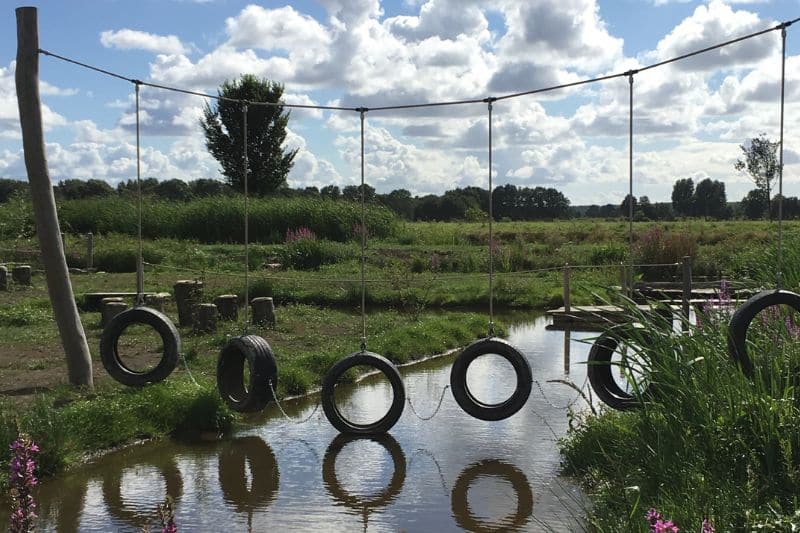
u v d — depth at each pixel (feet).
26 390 31.99
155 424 29.09
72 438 26.05
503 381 38.93
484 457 26.50
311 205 112.57
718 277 73.10
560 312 58.75
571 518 20.65
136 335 46.03
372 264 87.76
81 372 32.22
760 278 34.24
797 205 260.01
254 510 21.74
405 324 53.88
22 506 12.48
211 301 61.11
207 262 84.94
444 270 90.89
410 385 38.01
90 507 22.06
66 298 32.24
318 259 88.12
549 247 102.32
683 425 19.33
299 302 65.67
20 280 67.05
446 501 22.35
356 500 22.49
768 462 17.16
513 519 20.80
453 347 48.96
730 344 21.15
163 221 109.81
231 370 30.66
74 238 97.81
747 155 198.49
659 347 21.57
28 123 31.76
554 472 24.63
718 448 18.06
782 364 20.54
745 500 15.98
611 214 331.16
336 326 51.88
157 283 70.13
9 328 48.29
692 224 165.27
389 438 28.99
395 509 21.74
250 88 171.94
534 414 32.12
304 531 20.18
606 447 23.44
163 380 32.30
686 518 15.66
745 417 18.30
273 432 29.91
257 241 108.88
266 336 46.96
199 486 23.76
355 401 34.58
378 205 123.54
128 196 120.98
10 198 104.58
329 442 28.53
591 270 86.17
